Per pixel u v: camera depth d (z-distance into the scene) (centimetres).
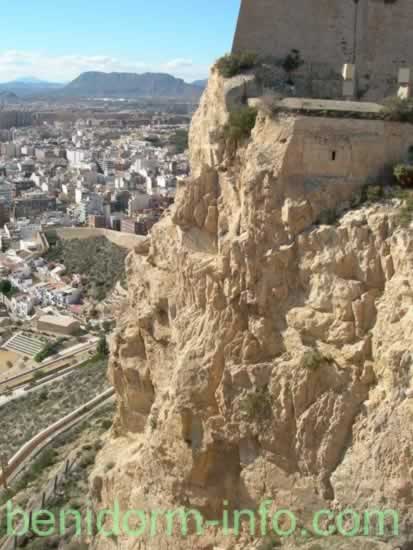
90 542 4347
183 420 3459
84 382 10112
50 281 17400
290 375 3122
